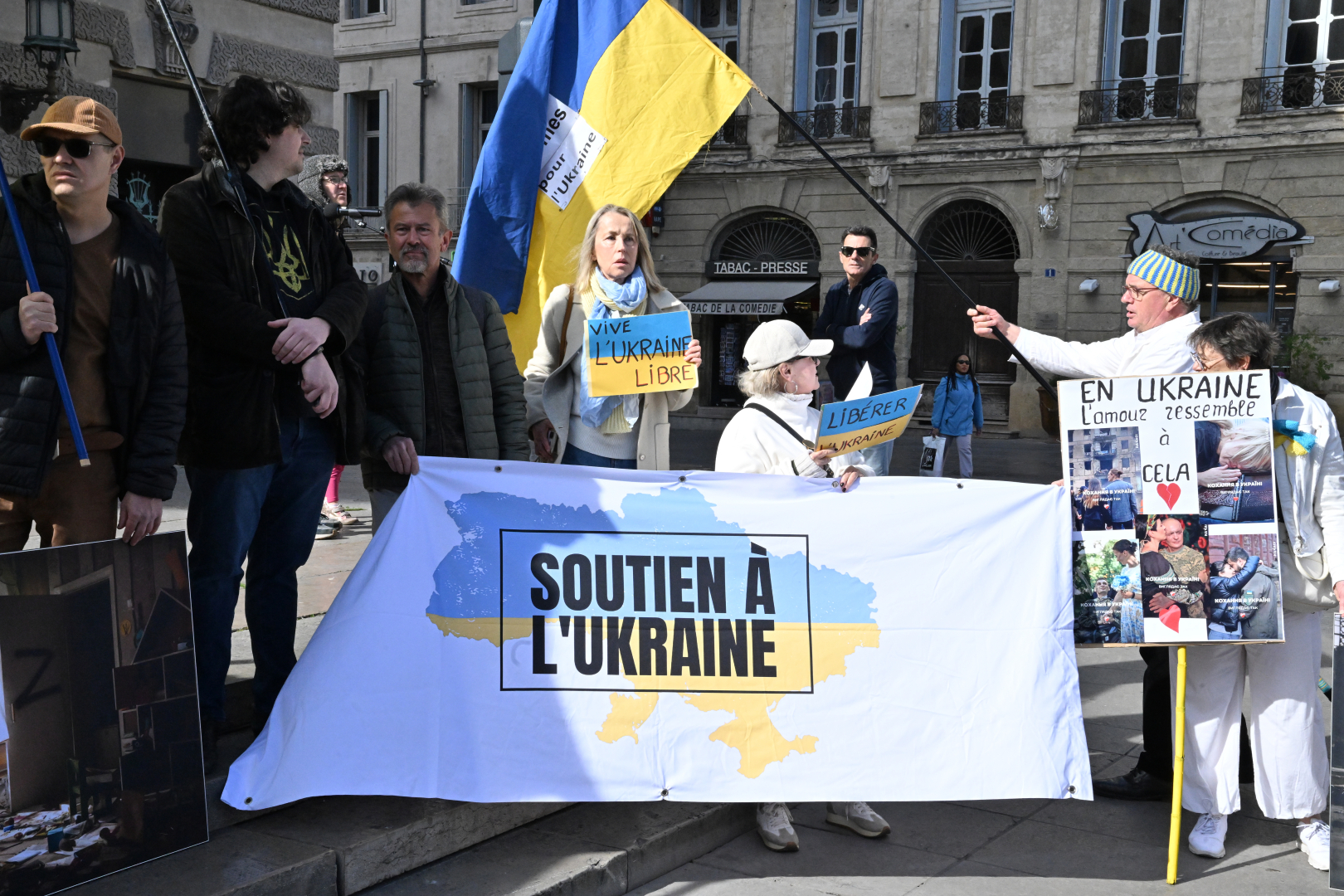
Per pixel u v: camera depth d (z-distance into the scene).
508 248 5.18
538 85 5.15
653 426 4.45
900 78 23.38
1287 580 3.85
